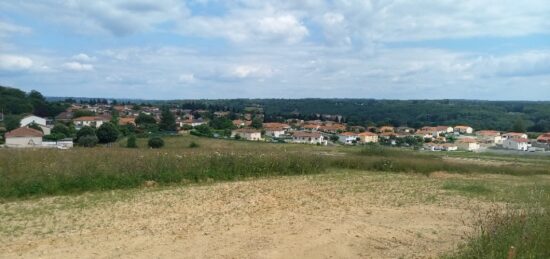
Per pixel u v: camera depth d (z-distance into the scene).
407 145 91.75
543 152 79.44
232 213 12.37
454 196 16.58
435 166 27.33
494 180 23.73
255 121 108.00
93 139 55.62
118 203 13.23
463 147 89.12
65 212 11.94
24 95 97.38
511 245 7.51
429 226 11.64
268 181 18.94
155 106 150.00
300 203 14.17
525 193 17.30
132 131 72.00
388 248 9.59
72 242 9.32
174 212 12.28
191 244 9.34
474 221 12.20
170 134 73.75
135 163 17.27
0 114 79.44
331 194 16.16
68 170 15.52
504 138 99.19
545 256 7.46
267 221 11.53
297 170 22.14
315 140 96.00
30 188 14.08
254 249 9.12
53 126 73.12
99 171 15.98
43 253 8.59
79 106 125.94
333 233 10.51
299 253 8.98
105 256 8.48
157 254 8.66
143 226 10.70
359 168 25.56
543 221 8.56
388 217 12.60
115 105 146.12
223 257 8.58
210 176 18.64
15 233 9.88
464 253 8.37
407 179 21.62
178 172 17.67
